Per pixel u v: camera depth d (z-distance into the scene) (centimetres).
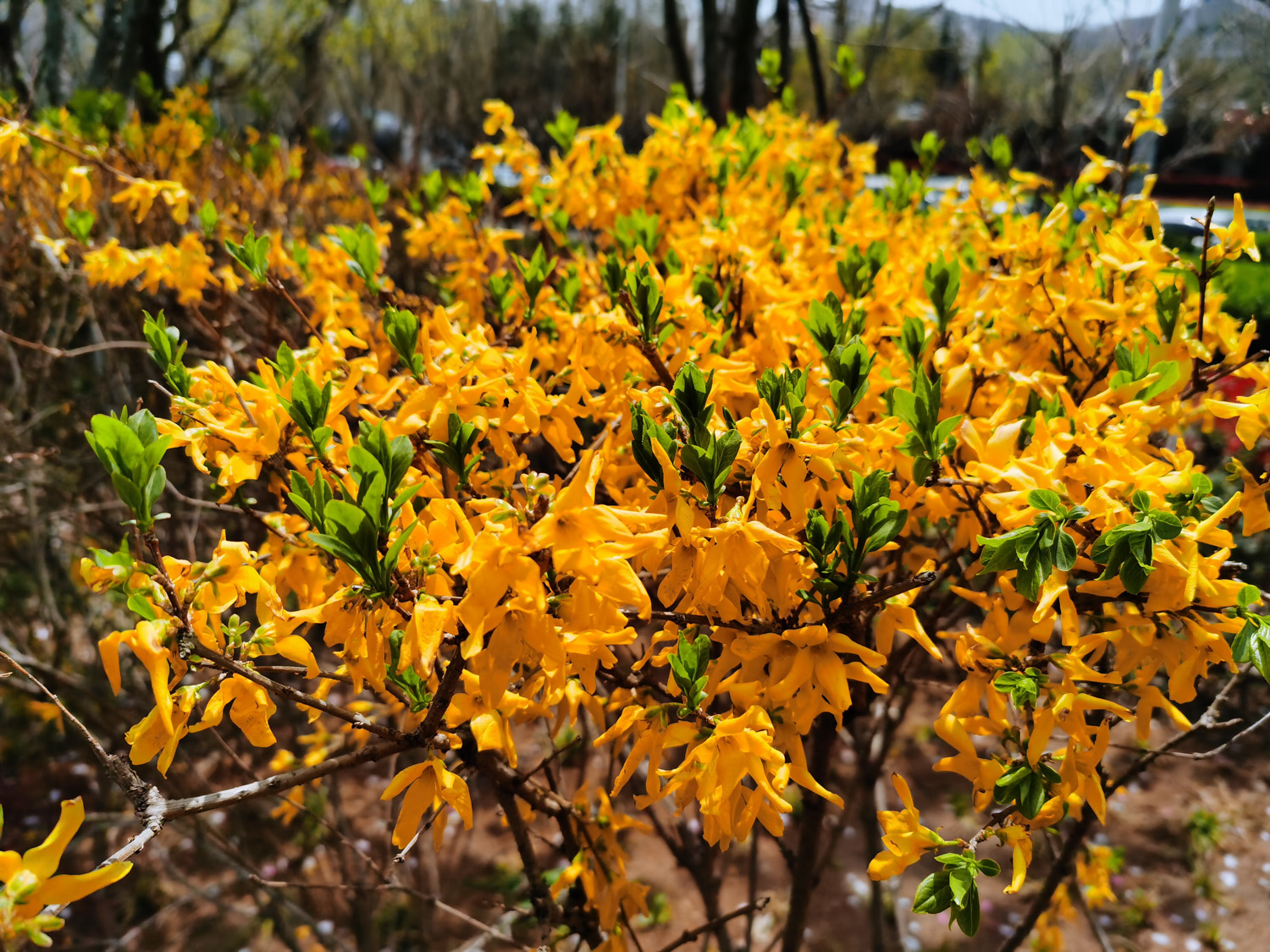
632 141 1513
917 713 484
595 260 274
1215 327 168
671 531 121
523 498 132
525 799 169
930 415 119
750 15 639
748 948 277
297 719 422
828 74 1141
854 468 123
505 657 103
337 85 1147
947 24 1130
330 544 97
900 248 241
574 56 1783
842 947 353
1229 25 823
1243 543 439
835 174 378
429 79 1417
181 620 101
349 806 417
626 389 157
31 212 339
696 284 189
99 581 99
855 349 122
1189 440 486
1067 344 184
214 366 135
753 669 121
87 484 376
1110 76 876
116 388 362
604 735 117
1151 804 451
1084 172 228
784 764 104
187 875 394
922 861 406
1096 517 111
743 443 121
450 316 222
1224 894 395
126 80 532
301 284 303
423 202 434
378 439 106
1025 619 118
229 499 154
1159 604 111
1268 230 745
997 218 241
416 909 371
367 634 110
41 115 392
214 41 856
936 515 134
